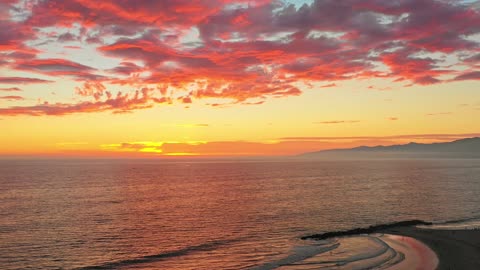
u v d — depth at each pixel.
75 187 128.12
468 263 35.69
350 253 40.62
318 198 97.38
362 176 185.75
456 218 67.62
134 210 78.62
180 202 91.44
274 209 79.25
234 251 45.44
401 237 47.47
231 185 139.75
